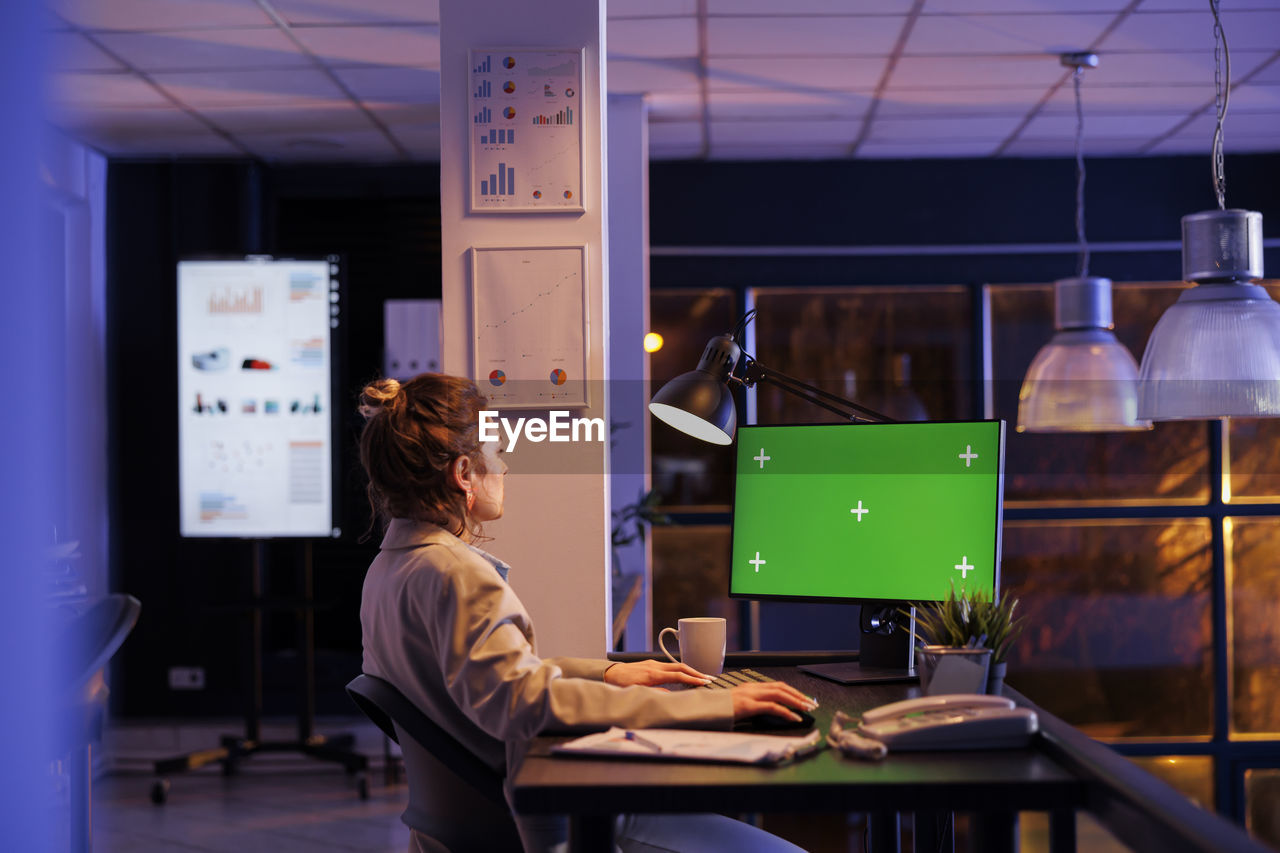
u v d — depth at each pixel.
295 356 4.84
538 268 2.69
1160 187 5.40
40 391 1.25
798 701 1.54
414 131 4.90
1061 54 3.96
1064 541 5.23
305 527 4.83
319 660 5.34
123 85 4.20
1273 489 5.18
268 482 4.84
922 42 3.83
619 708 1.50
